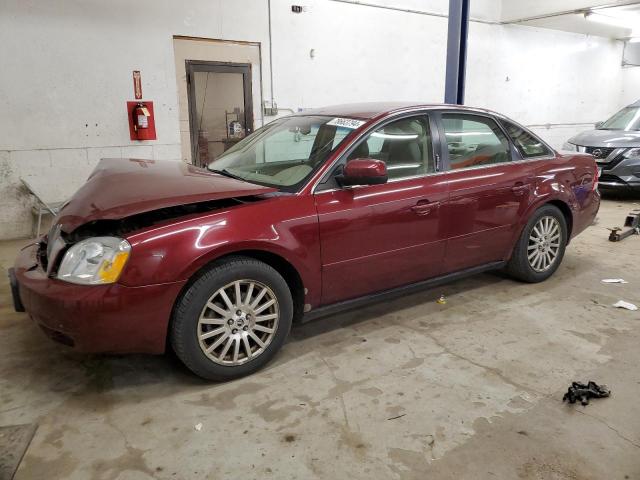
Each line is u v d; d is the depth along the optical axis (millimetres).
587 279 3986
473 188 3238
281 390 2436
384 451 2002
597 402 2326
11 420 2199
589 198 4043
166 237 2219
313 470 1897
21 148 5406
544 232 3777
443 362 2693
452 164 3229
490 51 9438
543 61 10500
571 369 2621
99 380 2537
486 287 3822
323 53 7102
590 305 3465
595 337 2982
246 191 2398
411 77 8062
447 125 3283
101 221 2439
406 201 2926
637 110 7867
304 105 7133
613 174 7004
